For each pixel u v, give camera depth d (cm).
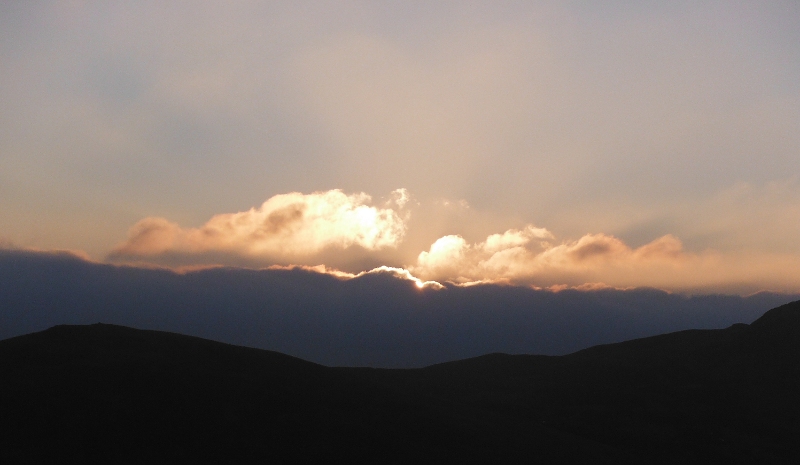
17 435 2486
